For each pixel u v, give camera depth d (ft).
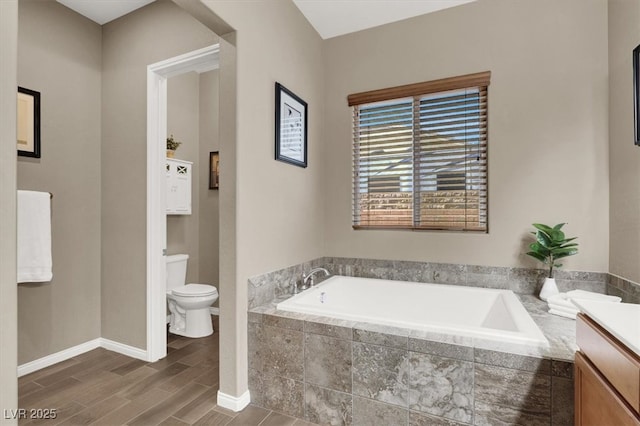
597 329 3.55
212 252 12.17
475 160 8.23
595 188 7.11
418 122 8.84
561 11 7.40
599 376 3.48
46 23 8.07
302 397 5.98
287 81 7.96
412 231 8.84
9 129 3.04
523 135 7.68
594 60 7.13
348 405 5.65
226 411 6.18
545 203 7.51
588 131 7.16
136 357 8.48
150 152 8.36
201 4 5.49
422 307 8.13
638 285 5.73
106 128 9.11
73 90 8.61
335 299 8.54
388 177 9.17
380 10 8.54
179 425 5.76
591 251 7.13
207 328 10.25
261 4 6.96
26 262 7.01
